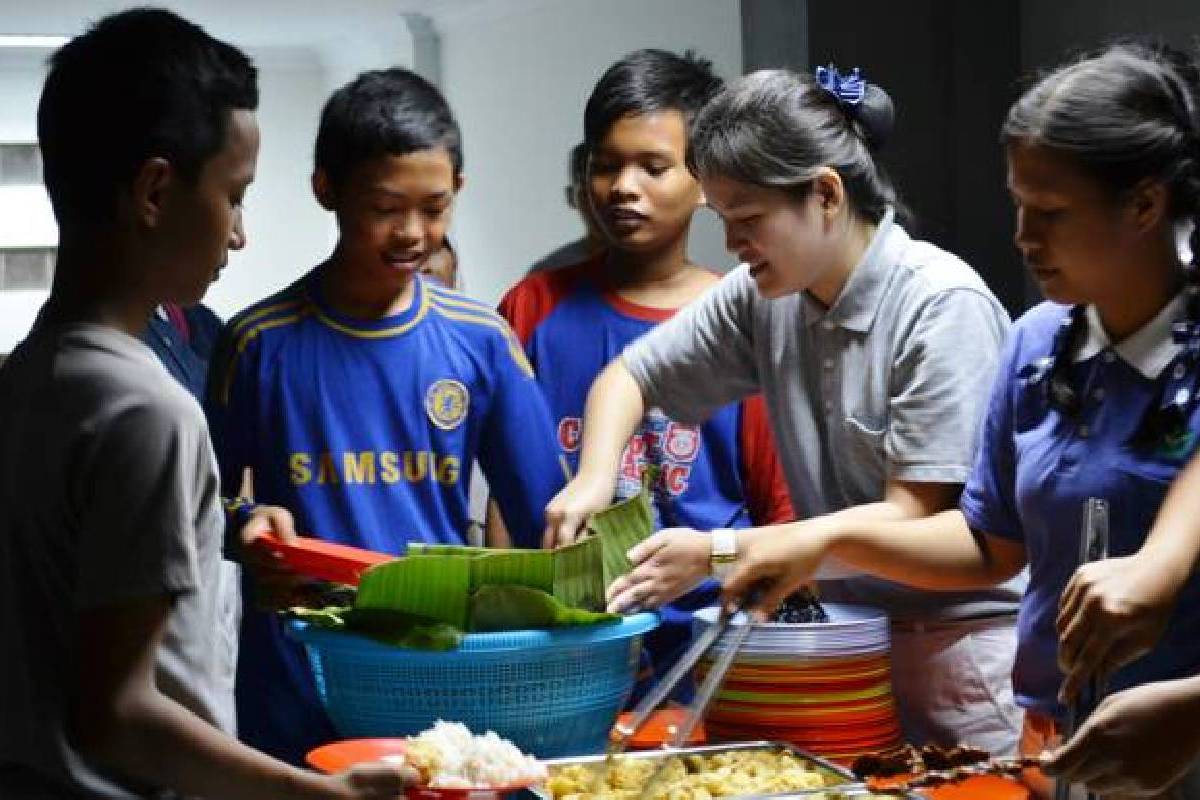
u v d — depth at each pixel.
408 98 2.40
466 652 1.91
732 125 2.13
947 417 2.14
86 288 1.47
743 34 4.38
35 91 8.93
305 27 9.13
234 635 1.68
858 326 2.22
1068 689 1.62
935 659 2.27
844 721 2.05
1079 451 1.86
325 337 2.44
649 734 2.16
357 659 1.95
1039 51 4.09
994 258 4.14
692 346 2.46
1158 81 1.74
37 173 9.00
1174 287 1.80
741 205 2.15
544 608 1.96
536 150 7.67
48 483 1.41
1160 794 1.72
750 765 1.92
